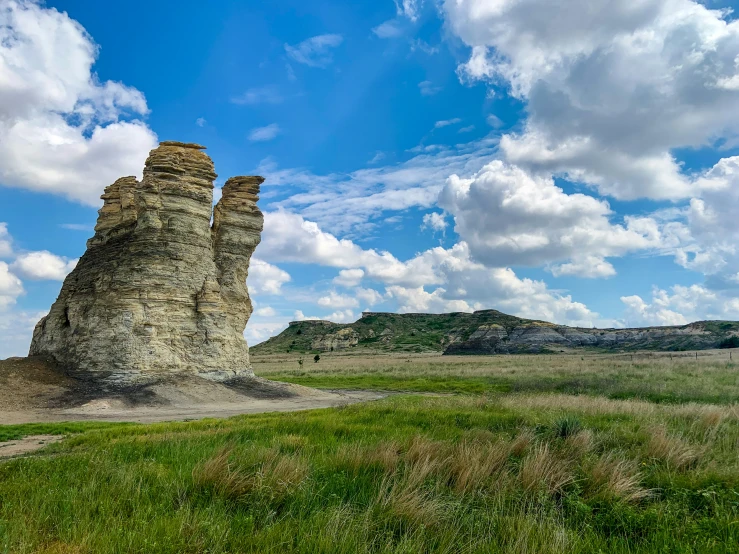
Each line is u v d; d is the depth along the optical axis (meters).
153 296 38.56
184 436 14.29
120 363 35.84
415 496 7.24
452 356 131.25
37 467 9.99
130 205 46.00
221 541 5.87
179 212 41.97
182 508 6.85
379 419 17.12
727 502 7.40
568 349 156.50
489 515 6.95
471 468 8.64
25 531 6.02
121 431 17.56
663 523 6.66
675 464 9.66
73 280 43.00
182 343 39.91
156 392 34.03
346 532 5.94
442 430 14.23
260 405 33.78
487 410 19.52
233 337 43.88
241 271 48.47
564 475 8.62
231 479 8.00
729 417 15.45
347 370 71.12
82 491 7.72
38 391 32.34
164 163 42.03
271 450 9.97
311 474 8.61
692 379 36.50
